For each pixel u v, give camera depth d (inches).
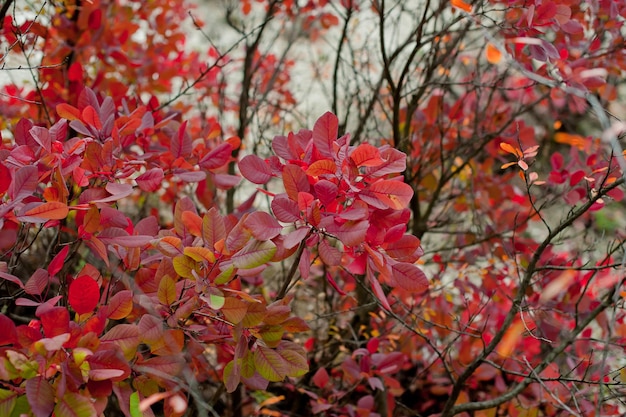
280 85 137.5
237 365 59.2
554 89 90.1
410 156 118.5
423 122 121.8
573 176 94.8
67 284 77.3
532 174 74.2
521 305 83.8
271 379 60.8
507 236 111.3
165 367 58.2
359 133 115.6
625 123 56.4
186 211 59.7
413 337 115.6
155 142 103.6
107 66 112.5
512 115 115.5
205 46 175.5
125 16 120.8
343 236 55.7
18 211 60.8
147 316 56.6
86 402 48.5
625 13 89.1
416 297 110.7
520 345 105.3
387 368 91.0
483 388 121.9
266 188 117.3
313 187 61.3
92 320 54.0
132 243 61.1
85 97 71.3
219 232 59.2
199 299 60.5
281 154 63.9
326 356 114.0
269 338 61.3
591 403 84.0
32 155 63.8
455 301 123.2
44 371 49.6
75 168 61.8
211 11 190.2
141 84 116.5
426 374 118.3
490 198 118.2
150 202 137.3
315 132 59.2
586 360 83.7
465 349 103.4
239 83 148.1
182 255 59.2
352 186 55.6
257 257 56.8
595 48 96.8
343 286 121.0
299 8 126.8
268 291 122.4
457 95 147.6
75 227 98.6
